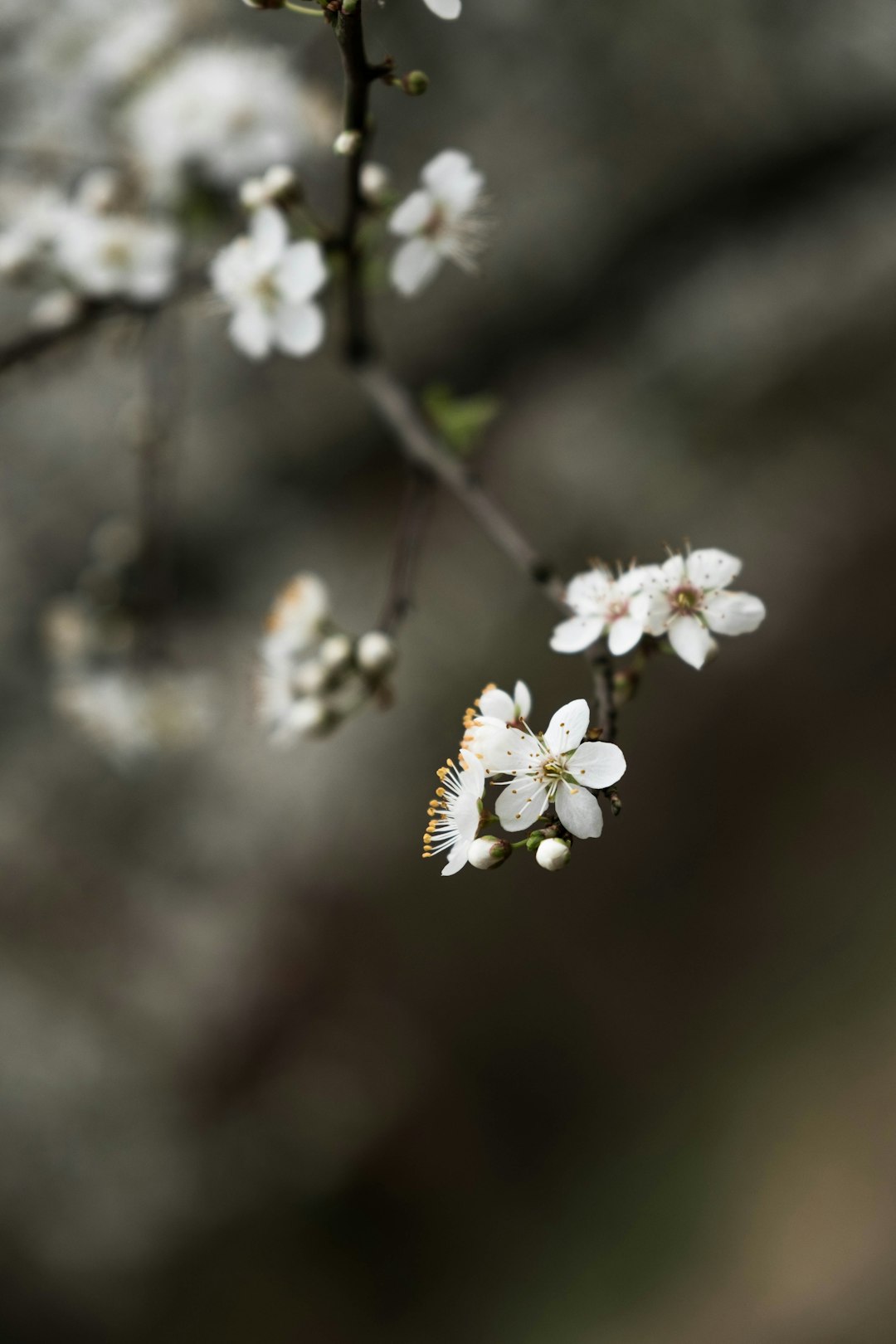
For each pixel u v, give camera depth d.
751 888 1.25
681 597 0.49
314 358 0.97
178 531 1.02
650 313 1.00
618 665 0.55
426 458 0.58
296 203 0.56
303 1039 1.12
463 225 0.56
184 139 0.62
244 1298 1.15
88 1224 1.09
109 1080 1.07
